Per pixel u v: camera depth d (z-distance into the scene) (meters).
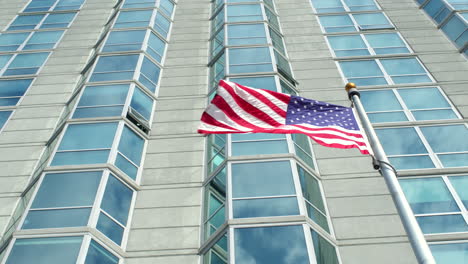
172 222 15.92
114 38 26.52
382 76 23.77
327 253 13.96
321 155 18.45
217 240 14.41
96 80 22.44
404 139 19.14
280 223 14.23
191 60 26.05
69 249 13.58
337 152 18.55
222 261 13.66
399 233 15.01
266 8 30.30
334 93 22.56
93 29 30.75
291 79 23.41
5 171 18.88
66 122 19.14
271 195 15.33
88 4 34.75
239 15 28.88
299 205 14.89
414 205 16.27
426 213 15.91
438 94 21.94
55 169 16.53
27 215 14.78
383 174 10.18
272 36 26.86
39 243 13.79
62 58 27.30
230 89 12.88
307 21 30.02
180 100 22.50
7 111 22.67
